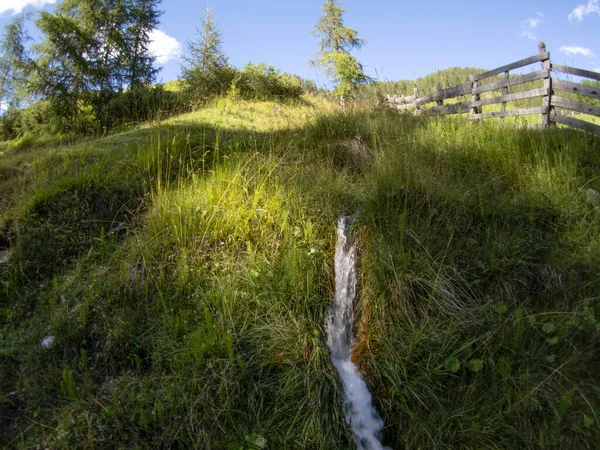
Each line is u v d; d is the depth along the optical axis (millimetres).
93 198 5301
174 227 4496
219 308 3928
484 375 3412
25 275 4453
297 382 3480
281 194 4957
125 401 3355
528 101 10047
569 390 3193
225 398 3383
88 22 13453
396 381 3498
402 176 5043
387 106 9414
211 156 6207
